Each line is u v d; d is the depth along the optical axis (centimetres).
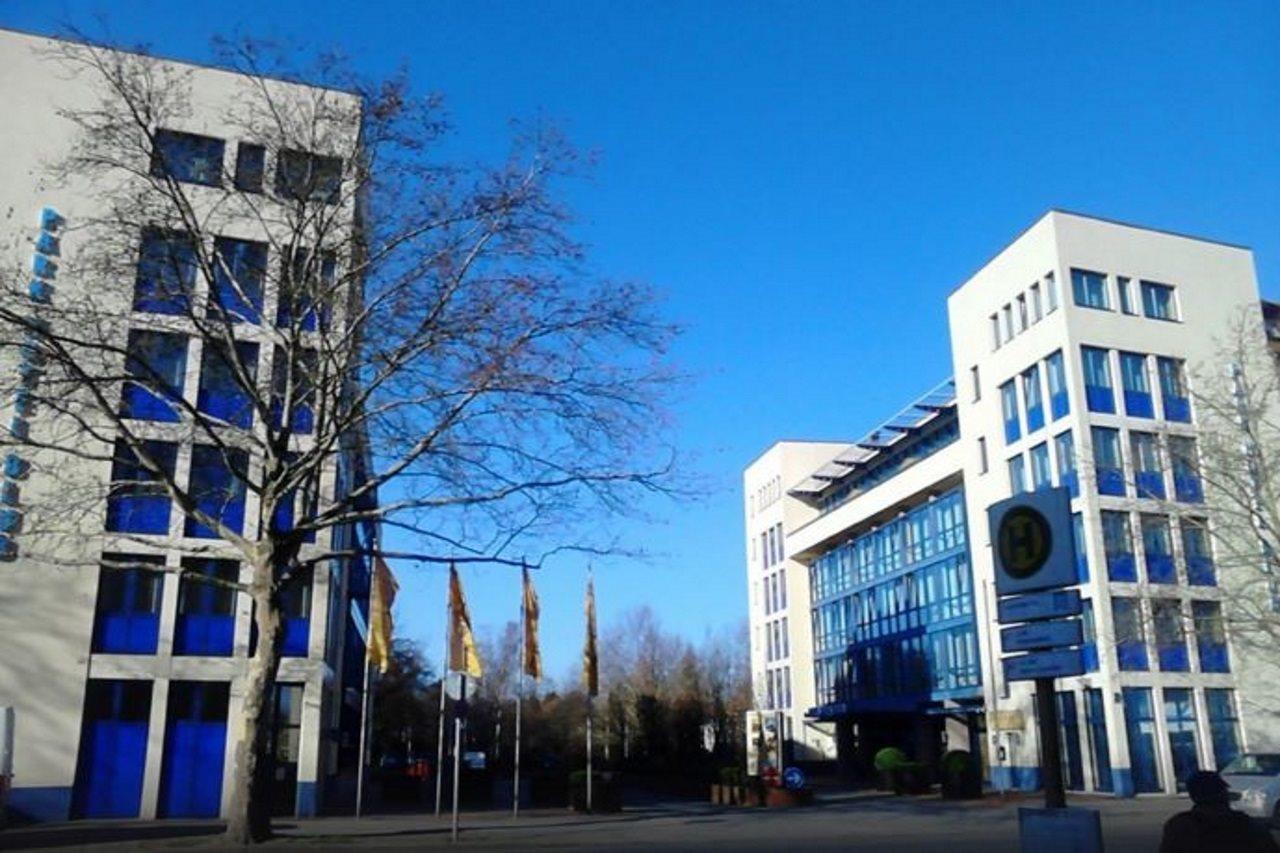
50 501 2498
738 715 6344
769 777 3594
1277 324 4312
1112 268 4200
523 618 2934
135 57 2109
